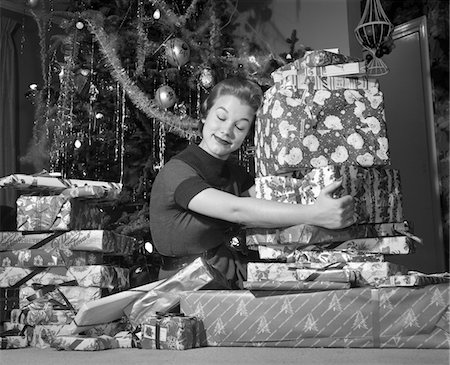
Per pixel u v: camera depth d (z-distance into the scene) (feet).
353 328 5.03
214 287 5.90
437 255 12.16
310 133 5.91
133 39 9.78
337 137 5.99
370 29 7.70
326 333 5.08
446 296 5.01
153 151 9.75
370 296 5.05
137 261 8.77
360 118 6.08
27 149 12.63
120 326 6.41
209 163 6.39
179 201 5.97
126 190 9.23
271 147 6.06
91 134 10.15
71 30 10.10
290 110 5.92
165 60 10.00
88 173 9.77
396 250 5.73
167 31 9.99
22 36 12.82
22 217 6.73
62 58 13.16
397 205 6.01
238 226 6.45
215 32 10.66
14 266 6.66
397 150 13.25
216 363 4.24
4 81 12.30
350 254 5.55
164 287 5.81
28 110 12.84
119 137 10.07
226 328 5.32
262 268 5.58
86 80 10.36
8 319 8.17
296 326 5.14
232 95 6.43
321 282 5.09
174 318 5.22
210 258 6.29
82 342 5.43
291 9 14.39
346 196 5.52
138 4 9.87
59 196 6.72
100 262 7.07
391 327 4.99
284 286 5.15
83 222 7.00
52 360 4.71
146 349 5.35
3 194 11.50
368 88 6.23
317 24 13.94
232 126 6.39
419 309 4.99
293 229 5.70
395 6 13.50
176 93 10.24
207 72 9.69
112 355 4.93
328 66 6.14
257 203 5.64
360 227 5.87
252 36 14.79
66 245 6.59
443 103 12.28
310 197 5.84
